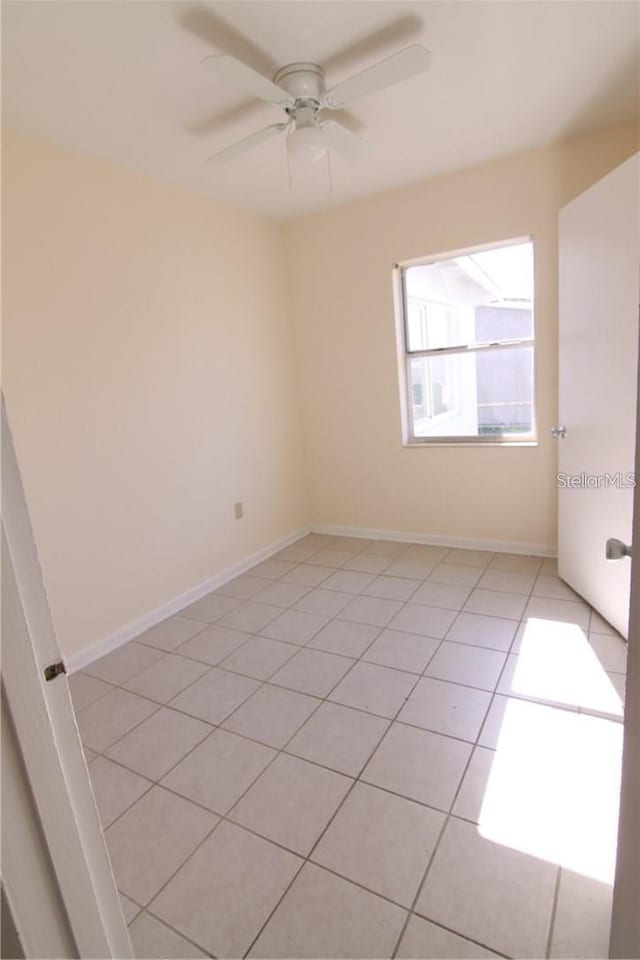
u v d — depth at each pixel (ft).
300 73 6.22
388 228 11.18
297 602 9.96
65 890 1.99
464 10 5.50
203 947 4.06
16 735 1.80
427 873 4.47
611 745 5.72
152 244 9.29
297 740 6.20
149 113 7.01
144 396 9.26
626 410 6.98
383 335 11.89
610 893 4.18
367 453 12.86
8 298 7.18
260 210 11.41
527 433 11.25
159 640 8.91
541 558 11.00
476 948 3.89
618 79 6.98
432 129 8.24
